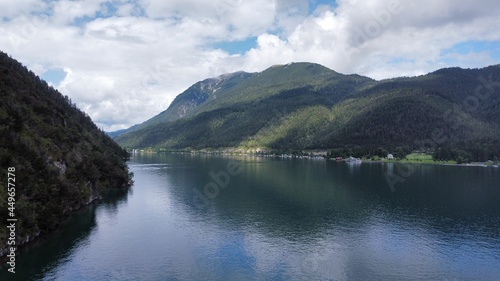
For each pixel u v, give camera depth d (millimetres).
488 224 102062
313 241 86812
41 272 68062
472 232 94625
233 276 67375
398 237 90312
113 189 157125
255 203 129625
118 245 83188
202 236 90312
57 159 115125
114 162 171375
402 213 114688
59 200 99625
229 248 81875
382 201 133250
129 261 73938
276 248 81875
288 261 74438
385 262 74375
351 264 73250
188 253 78438
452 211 117625
